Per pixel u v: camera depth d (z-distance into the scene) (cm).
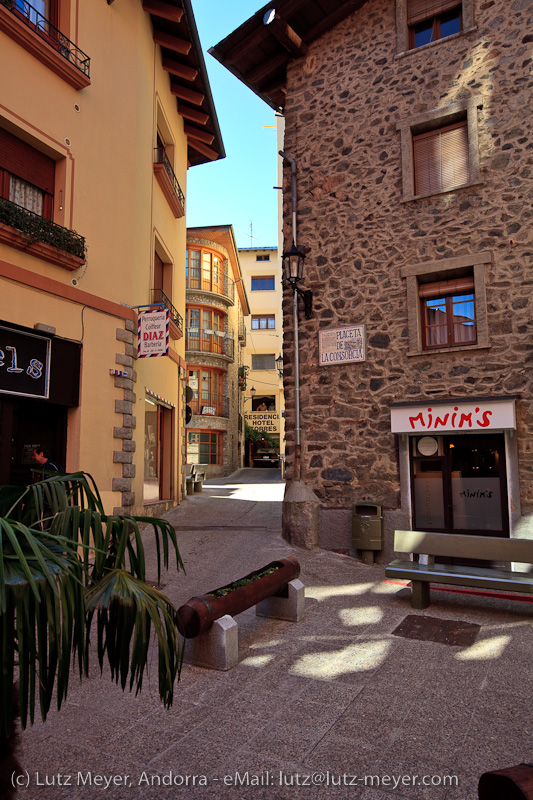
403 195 843
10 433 783
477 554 567
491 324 761
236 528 971
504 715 347
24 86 801
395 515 797
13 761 199
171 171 1295
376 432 830
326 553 813
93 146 920
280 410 2780
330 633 502
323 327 891
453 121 836
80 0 914
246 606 461
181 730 334
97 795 269
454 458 789
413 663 432
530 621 529
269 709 359
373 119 888
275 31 897
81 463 848
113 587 190
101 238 920
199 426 2644
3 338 750
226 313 2808
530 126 765
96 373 887
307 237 920
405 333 825
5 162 795
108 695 385
